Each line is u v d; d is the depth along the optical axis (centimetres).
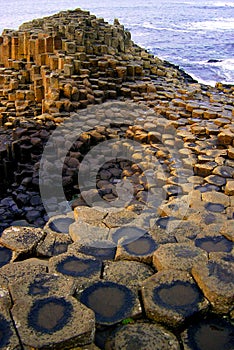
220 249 429
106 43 1357
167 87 1184
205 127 888
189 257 401
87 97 1061
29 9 7794
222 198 567
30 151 902
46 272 381
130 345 312
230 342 318
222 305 341
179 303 344
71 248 428
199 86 1253
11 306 337
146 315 341
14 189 840
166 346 312
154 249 426
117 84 1169
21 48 1304
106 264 399
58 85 1056
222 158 739
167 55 3412
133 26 5894
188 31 5362
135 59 1333
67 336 304
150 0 13462
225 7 10925
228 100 1090
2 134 1018
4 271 380
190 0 14112
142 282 368
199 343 317
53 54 1212
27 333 307
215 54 3459
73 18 1480
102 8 9456
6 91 1201
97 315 338
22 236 449
